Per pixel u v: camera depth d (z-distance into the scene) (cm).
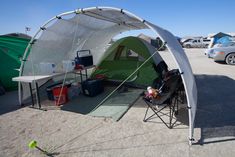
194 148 319
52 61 625
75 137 370
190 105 331
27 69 548
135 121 423
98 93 621
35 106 542
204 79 761
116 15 459
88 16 505
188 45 3044
